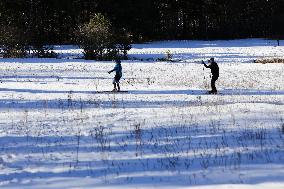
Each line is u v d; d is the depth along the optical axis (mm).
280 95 58156
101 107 43531
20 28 150375
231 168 19812
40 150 24453
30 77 82312
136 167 20578
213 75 60688
